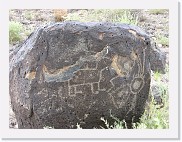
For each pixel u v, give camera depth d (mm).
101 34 4176
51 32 4172
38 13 8250
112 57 4156
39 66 4152
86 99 4121
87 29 4160
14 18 7969
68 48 4121
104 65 4129
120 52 4191
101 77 4125
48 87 4113
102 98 4145
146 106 4656
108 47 4156
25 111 4246
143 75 4320
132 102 4273
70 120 4152
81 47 4117
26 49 4301
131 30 4320
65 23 4199
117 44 4195
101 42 4152
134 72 4254
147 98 4426
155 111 4727
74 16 7898
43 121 4184
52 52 4129
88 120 4176
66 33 4145
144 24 7684
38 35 4211
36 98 4160
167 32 7480
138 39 4320
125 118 4289
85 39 4137
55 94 4109
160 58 6176
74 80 4090
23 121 4352
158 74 5930
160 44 7062
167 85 5402
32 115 4223
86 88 4109
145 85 4352
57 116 4141
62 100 4105
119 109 4215
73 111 4129
